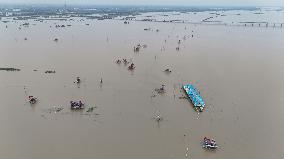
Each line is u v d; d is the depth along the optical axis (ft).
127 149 178.60
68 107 232.53
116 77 302.45
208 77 305.94
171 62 361.51
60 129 200.54
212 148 179.63
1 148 179.11
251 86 281.33
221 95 257.14
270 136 193.67
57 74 311.27
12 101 242.58
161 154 174.09
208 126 204.74
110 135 193.36
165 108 231.09
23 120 212.02
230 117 217.77
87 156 171.94
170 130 199.52
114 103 239.30
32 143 184.55
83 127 203.21
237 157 172.35
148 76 306.76
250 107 234.38
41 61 361.71
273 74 321.93
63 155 172.65
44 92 261.65
